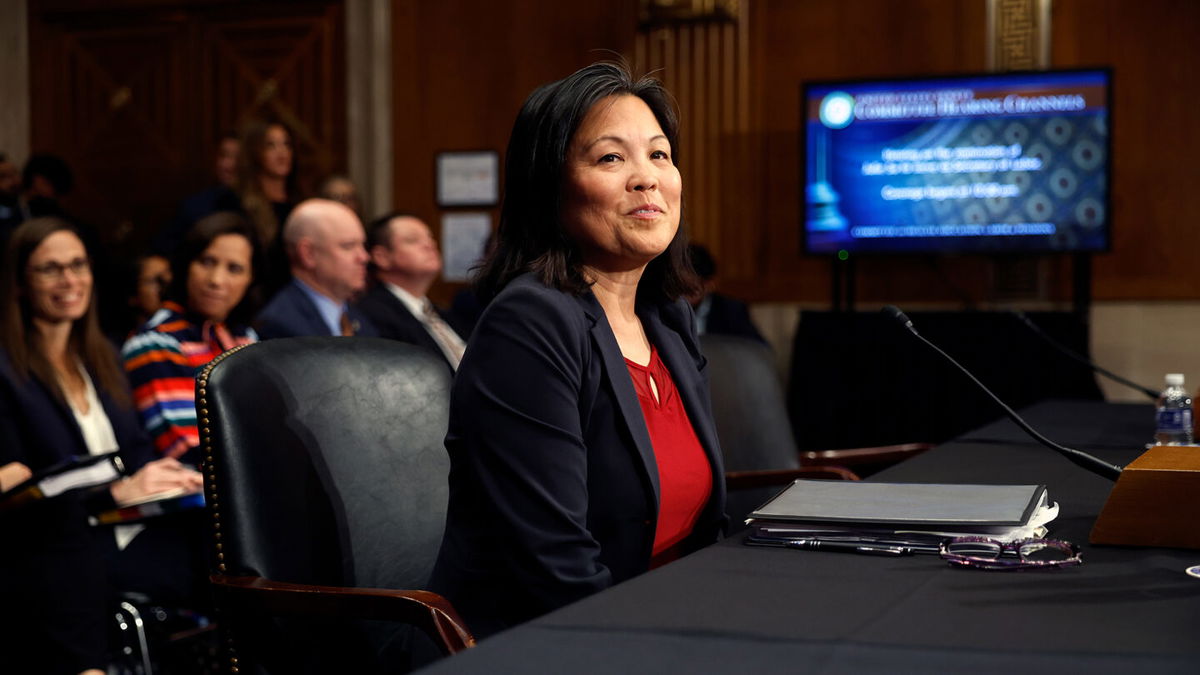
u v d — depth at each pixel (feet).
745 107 21.29
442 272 22.62
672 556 5.04
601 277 5.04
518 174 4.92
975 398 18.47
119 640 8.57
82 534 7.99
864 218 19.75
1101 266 19.86
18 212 19.88
